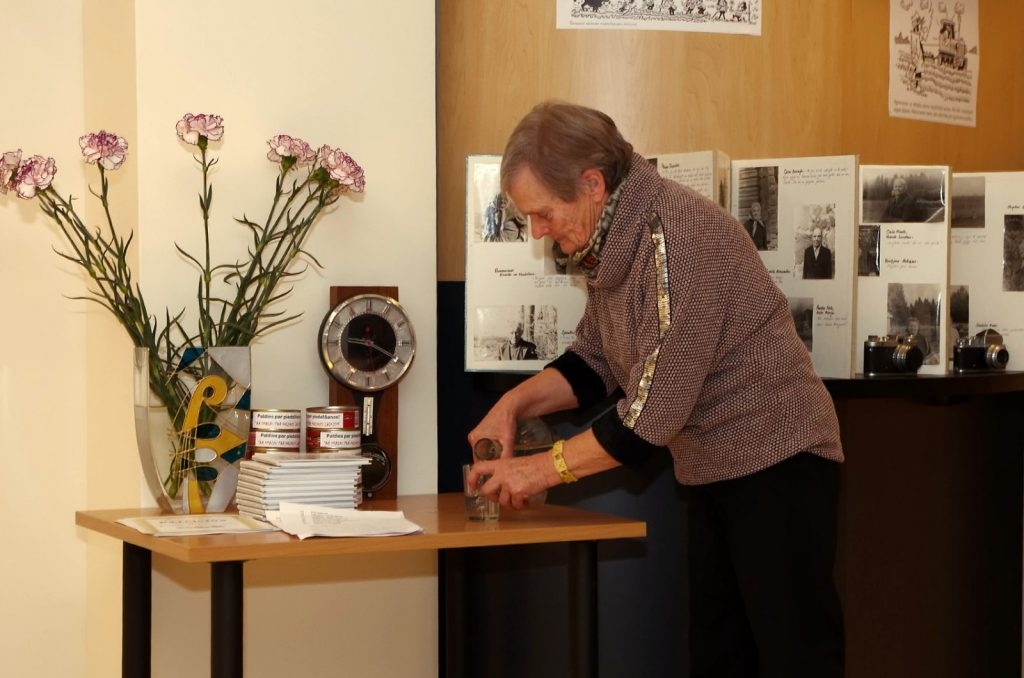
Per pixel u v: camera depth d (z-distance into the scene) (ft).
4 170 7.13
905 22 10.29
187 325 7.79
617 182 6.61
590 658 6.77
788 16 9.69
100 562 8.58
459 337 9.27
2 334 8.55
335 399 7.96
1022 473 9.52
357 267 8.36
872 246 8.73
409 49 8.50
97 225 8.51
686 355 6.31
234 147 7.92
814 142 9.86
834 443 6.84
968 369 9.02
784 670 6.75
